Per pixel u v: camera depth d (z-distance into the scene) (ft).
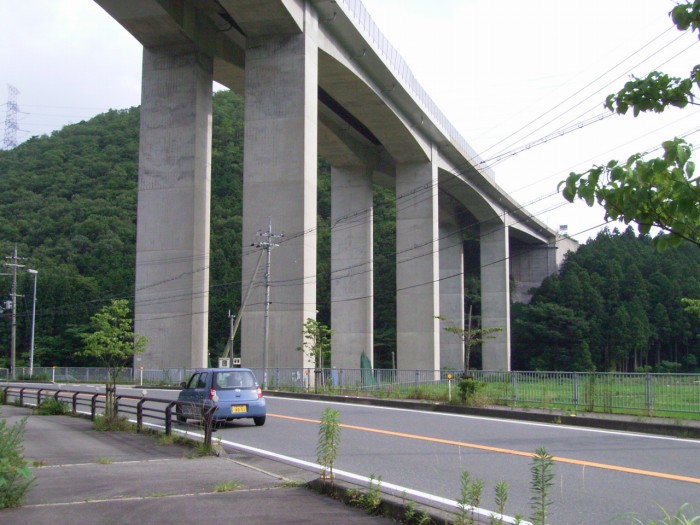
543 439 44.98
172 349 121.29
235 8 112.88
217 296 240.32
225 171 286.66
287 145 118.32
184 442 43.32
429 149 178.19
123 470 33.12
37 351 230.68
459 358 250.78
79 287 239.71
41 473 32.22
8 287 246.06
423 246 176.65
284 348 115.55
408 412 65.21
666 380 55.01
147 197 124.98
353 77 136.26
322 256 265.95
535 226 286.25
